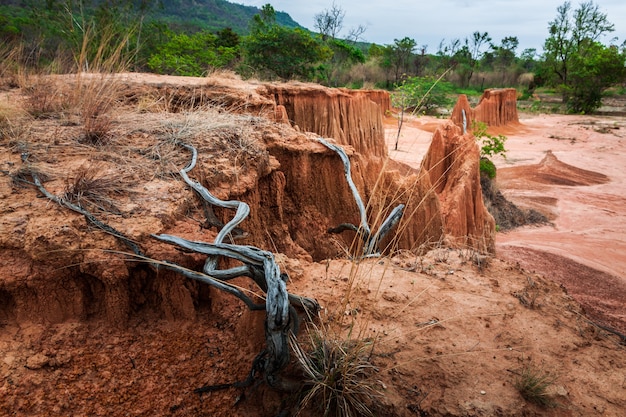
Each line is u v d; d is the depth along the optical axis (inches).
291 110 784.9
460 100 1530.5
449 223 531.5
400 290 191.9
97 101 293.3
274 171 283.3
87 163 216.5
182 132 267.6
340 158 323.6
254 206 258.4
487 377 146.9
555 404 138.9
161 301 166.2
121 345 154.3
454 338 164.1
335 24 2792.8
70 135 249.3
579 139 1788.9
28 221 160.1
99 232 160.6
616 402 142.4
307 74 1724.9
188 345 158.1
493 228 675.4
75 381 140.9
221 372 150.4
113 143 244.2
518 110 2625.5
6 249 152.8
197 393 143.3
